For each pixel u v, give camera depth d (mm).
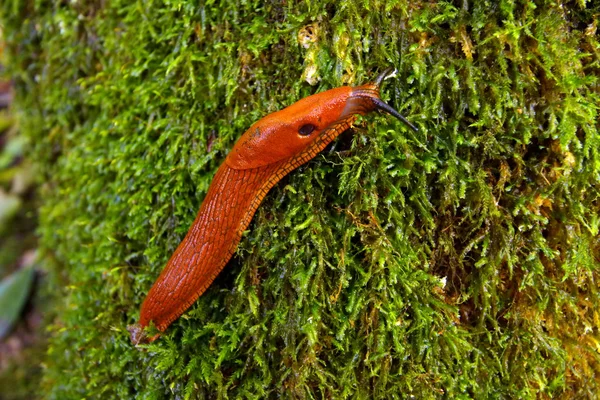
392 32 303
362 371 310
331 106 297
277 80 312
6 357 448
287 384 310
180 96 323
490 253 308
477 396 312
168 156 324
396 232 306
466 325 314
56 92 365
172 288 315
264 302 315
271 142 301
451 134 305
